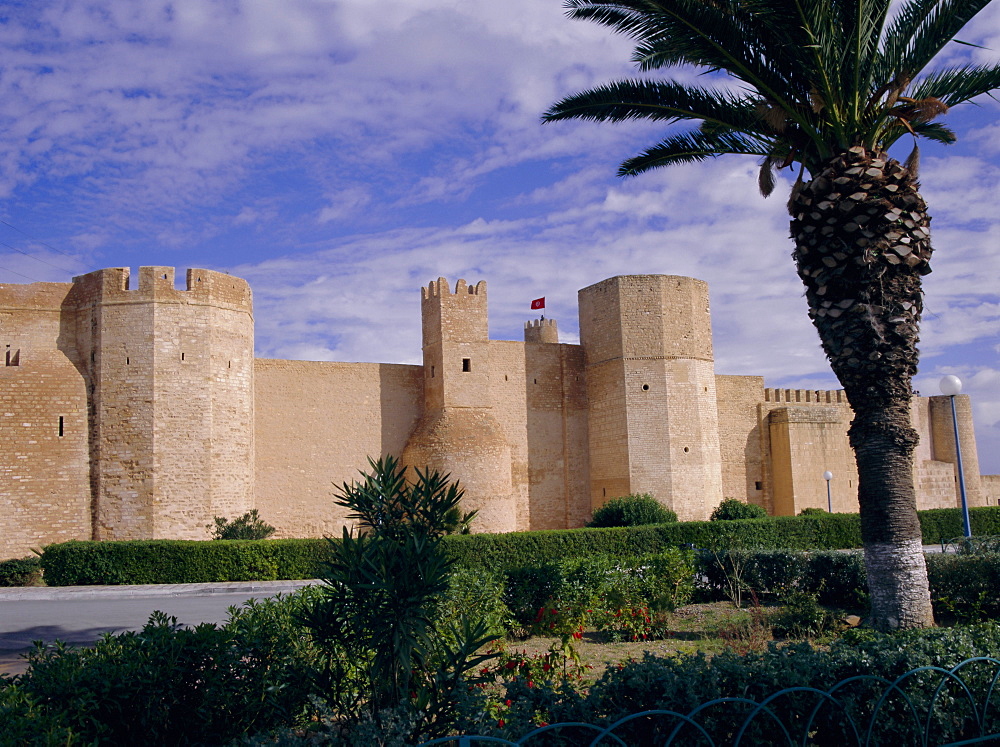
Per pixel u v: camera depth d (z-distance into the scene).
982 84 13.44
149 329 29.00
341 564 7.51
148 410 28.56
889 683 7.05
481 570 14.03
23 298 29.41
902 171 12.40
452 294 37.00
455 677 7.20
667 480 37.19
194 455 28.98
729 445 44.50
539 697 6.84
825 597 16.44
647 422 37.56
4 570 23.88
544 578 14.01
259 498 33.94
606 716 6.77
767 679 7.10
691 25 12.69
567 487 39.62
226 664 8.01
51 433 28.25
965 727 7.61
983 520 35.50
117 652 7.88
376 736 6.18
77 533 28.03
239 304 31.33
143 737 7.52
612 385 38.53
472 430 35.81
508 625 13.41
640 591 14.84
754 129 14.48
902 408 12.50
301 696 8.22
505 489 36.00
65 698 6.94
